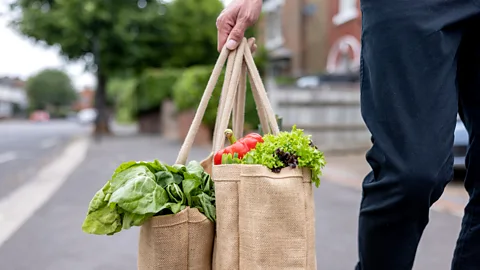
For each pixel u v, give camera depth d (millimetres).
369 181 1124
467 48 1210
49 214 4246
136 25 19625
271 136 1250
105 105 20812
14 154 11031
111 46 19484
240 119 1548
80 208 4504
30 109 86875
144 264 1271
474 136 1335
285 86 9109
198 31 19781
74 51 19109
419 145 1005
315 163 1182
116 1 19062
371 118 1090
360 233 1149
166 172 1284
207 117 10977
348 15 13719
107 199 1213
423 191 996
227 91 1451
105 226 1215
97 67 19047
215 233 1308
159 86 18344
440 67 1056
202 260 1295
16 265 2855
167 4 20266
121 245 3293
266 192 1168
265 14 19453
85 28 18891
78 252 3125
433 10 1069
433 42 1054
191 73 12172
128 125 41156
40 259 2973
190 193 1281
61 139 17734
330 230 3691
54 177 6691
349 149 9289
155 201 1203
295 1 17344
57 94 89312
